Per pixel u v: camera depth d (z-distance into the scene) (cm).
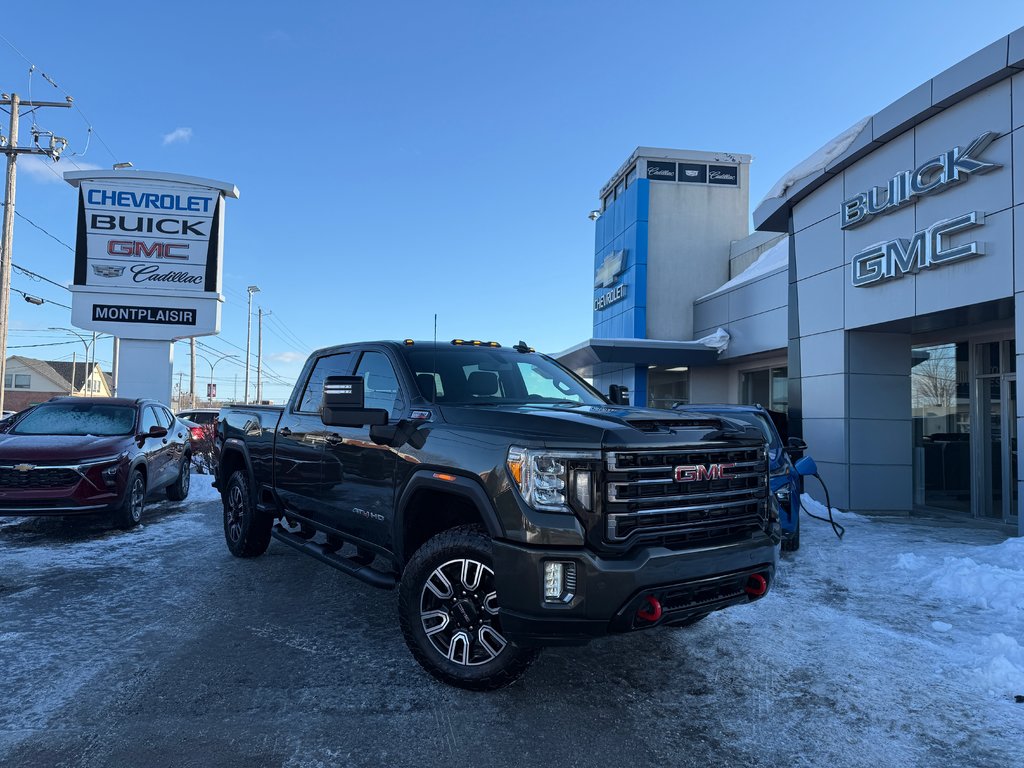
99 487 787
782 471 755
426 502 405
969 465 1120
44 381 6619
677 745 320
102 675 390
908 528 957
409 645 382
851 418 1115
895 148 1010
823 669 418
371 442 443
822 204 1182
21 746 308
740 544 356
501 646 356
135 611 512
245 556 675
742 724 343
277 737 320
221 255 1881
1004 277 835
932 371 1205
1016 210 820
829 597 585
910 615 534
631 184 2109
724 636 476
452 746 314
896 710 362
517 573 327
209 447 1470
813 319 1203
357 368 515
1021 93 817
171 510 1020
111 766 293
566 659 426
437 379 454
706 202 2075
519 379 491
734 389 1825
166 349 1864
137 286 1831
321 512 511
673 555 326
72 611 511
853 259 1083
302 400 577
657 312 2028
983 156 862
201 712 345
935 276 935
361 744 315
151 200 1844
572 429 337
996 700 378
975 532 927
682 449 350
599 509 323
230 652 429
